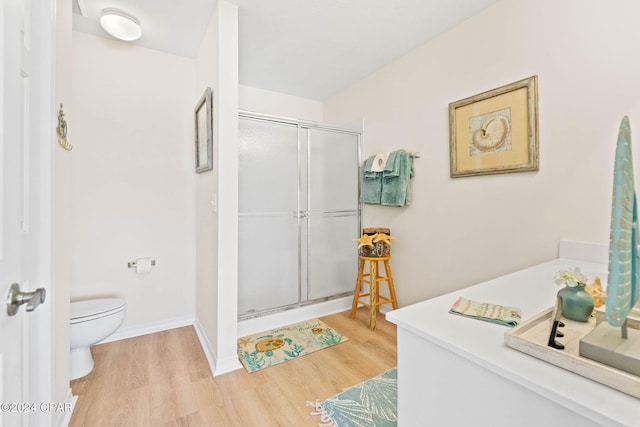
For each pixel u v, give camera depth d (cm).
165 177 249
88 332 175
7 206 70
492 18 186
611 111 139
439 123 222
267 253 250
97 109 222
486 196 193
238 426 138
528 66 169
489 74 188
